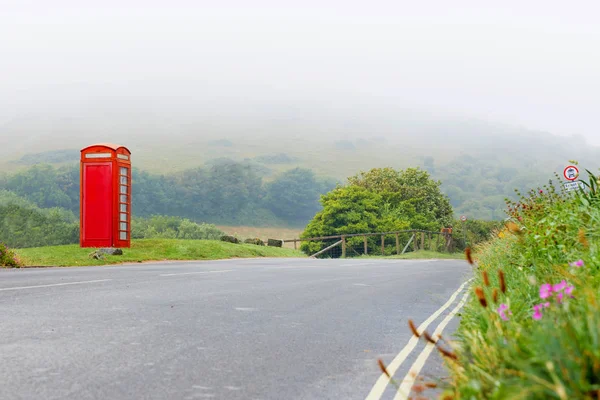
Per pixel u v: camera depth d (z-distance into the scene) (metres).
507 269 9.59
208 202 181.38
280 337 7.40
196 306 9.59
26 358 5.91
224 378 5.46
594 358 2.99
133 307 9.26
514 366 3.77
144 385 5.14
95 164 23.70
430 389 5.03
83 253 21.64
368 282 14.76
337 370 5.91
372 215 50.28
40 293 10.55
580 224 8.73
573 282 5.51
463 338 6.28
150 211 173.38
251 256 28.38
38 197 143.00
